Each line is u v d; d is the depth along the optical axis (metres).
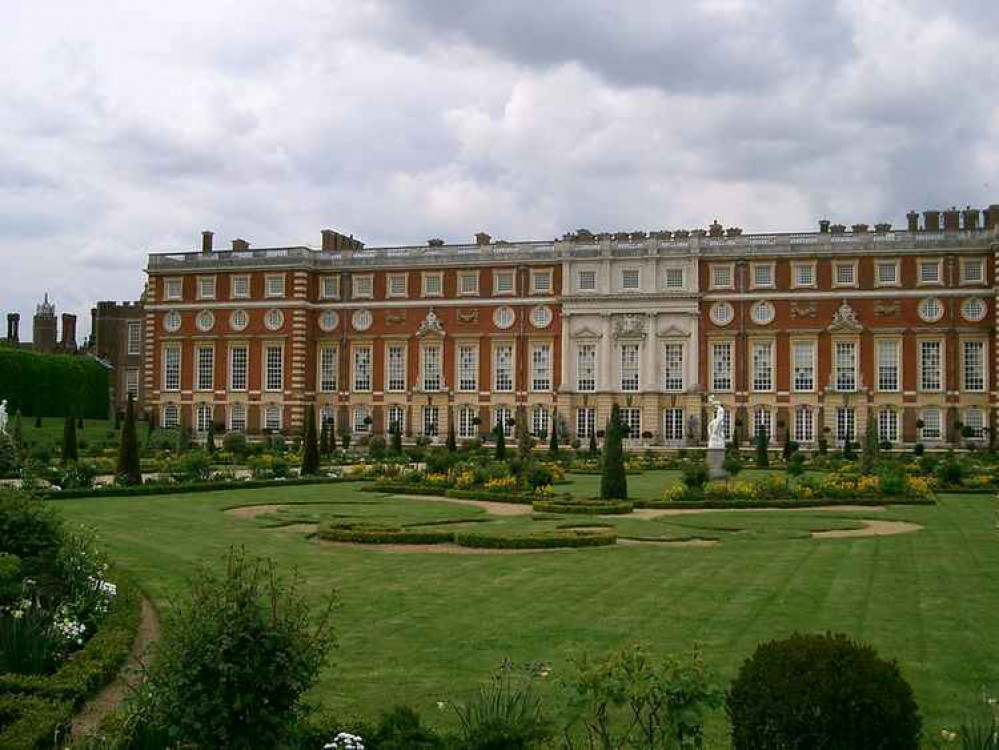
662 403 91.19
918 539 33.09
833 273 88.62
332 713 14.18
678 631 19.41
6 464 50.09
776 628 19.61
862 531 35.66
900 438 86.88
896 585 24.19
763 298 89.75
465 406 96.00
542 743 12.12
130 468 50.69
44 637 16.42
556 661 17.25
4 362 103.81
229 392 100.12
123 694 14.79
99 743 11.84
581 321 93.12
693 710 10.95
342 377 99.19
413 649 18.09
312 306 99.88
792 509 44.00
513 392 94.75
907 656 17.52
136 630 18.33
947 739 12.81
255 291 99.69
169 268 102.00
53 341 144.50
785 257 89.31
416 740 11.75
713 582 24.69
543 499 44.97
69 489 47.34
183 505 43.09
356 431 98.81
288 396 98.38
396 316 98.06
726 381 90.62
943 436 86.12
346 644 18.41
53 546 20.77
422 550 30.62
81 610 18.48
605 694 11.13
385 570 26.61
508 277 95.31
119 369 129.00
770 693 10.36
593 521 38.28
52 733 12.48
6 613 17.75
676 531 35.16
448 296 96.75
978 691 15.51
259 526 35.75
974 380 85.81
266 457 70.56
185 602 12.64
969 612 21.03
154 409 102.06
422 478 53.59
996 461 69.88
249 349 99.69
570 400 92.81
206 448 80.62
